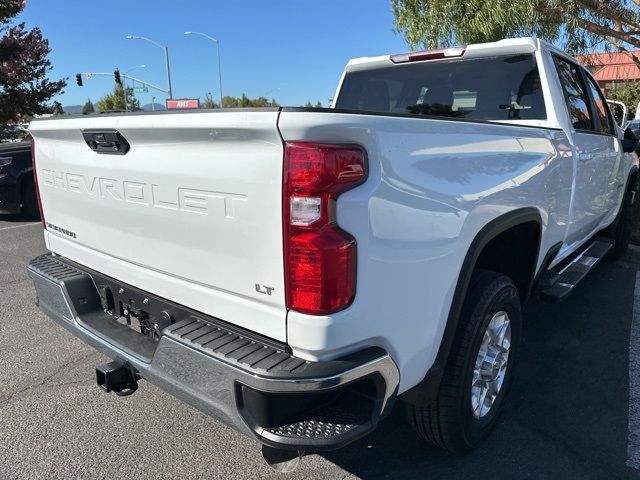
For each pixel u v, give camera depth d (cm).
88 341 268
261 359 189
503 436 290
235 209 195
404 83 420
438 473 262
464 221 227
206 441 290
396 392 204
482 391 274
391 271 195
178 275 229
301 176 173
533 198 293
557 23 762
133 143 230
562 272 399
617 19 739
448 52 386
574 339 410
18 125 2252
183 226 218
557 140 330
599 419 305
